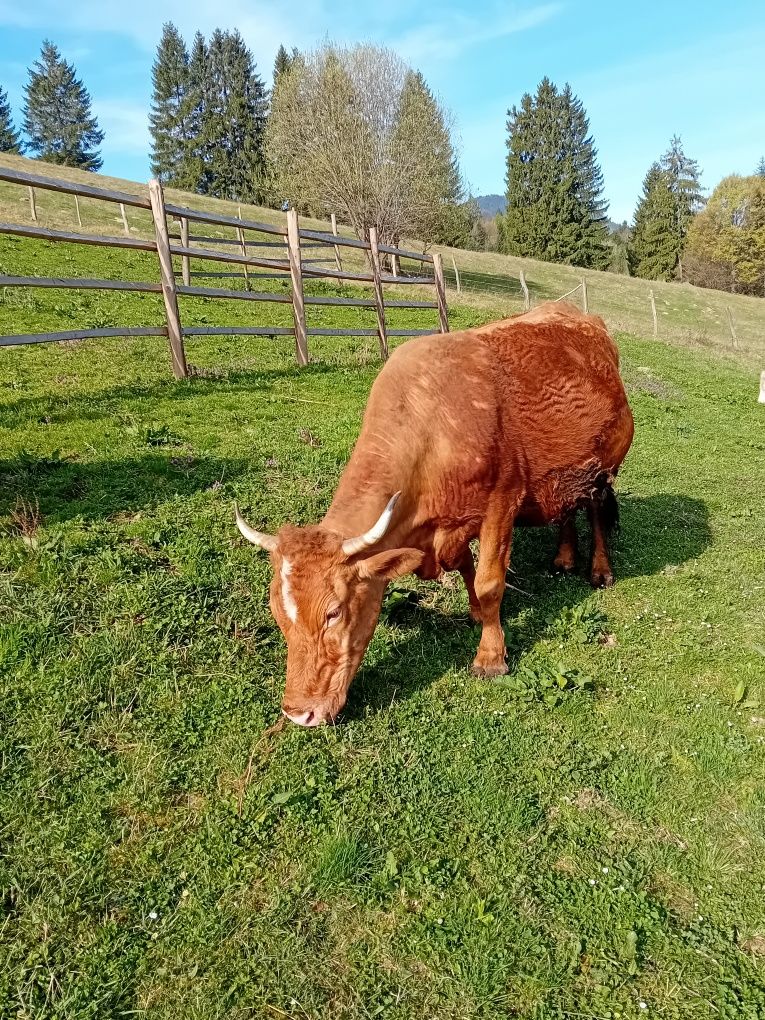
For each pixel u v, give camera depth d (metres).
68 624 4.84
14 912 3.20
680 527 7.97
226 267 23.06
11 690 4.28
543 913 3.33
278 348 13.29
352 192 35.00
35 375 9.66
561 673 4.92
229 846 3.56
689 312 43.41
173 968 3.04
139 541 5.88
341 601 3.76
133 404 8.93
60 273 16.59
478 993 2.98
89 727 4.14
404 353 4.85
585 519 7.90
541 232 76.69
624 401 6.14
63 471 6.78
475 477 4.68
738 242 70.12
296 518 6.64
